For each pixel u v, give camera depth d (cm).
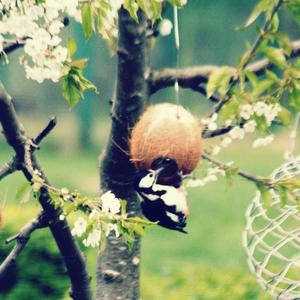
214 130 980
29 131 5784
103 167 1015
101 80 6175
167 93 6000
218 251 3027
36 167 912
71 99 816
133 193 1021
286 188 914
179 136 946
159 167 928
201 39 6116
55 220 942
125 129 977
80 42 4984
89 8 789
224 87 933
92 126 5575
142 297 2017
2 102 866
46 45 788
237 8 6050
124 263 1039
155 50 6112
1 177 903
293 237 1046
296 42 1027
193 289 2033
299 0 902
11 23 781
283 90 934
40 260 1814
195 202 3897
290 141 1081
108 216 793
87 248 1947
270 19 917
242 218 3606
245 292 1986
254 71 1028
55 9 786
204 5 6041
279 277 1024
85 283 1012
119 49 943
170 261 2862
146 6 789
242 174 936
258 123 948
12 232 1789
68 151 5425
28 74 800
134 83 959
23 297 1814
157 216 922
